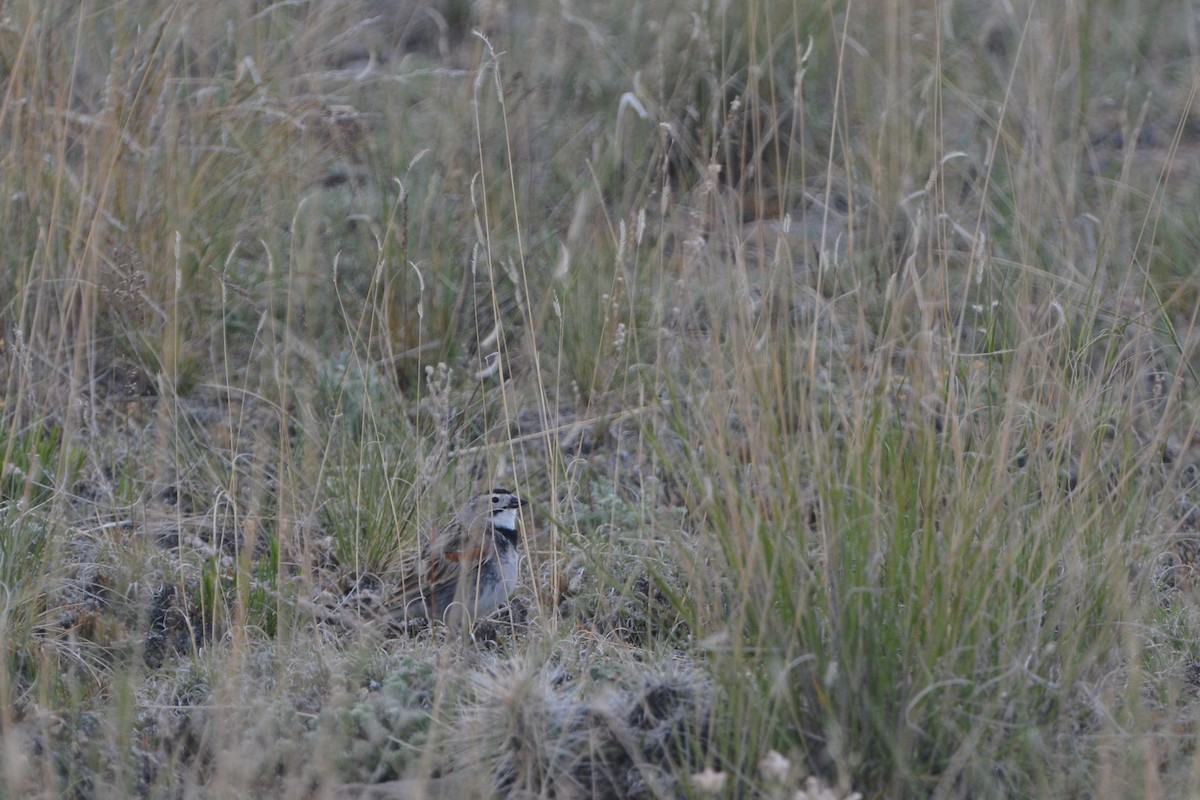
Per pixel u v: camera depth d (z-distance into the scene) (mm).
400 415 11398
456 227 13039
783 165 14453
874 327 10633
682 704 7258
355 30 14820
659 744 7035
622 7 16594
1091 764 6871
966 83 14875
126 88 12102
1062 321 8828
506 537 9688
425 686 8086
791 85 14664
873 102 14383
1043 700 7133
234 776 6812
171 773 7121
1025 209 11711
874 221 12641
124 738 7234
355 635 8938
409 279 12547
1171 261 12117
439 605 9500
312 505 9656
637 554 9539
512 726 7074
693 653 7770
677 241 11523
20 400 10102
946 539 7234
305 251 12266
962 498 7305
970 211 13008
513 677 7277
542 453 11391
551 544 9945
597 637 8789
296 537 9664
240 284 12492
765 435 7402
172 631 9242
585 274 12555
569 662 8359
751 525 7285
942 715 6746
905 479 7500
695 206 11320
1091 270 11469
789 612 7070
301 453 10734
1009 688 6941
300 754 7320
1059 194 11719
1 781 6684
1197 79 10898
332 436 11094
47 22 12414
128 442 11008
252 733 7355
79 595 9453
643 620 9070
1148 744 6539
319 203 13406
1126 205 12336
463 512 9742
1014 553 7129
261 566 9617
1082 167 14078
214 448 10852
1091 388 8828
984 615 7090
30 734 7457
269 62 14102
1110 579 7641
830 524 7109
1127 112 14828
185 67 13266
